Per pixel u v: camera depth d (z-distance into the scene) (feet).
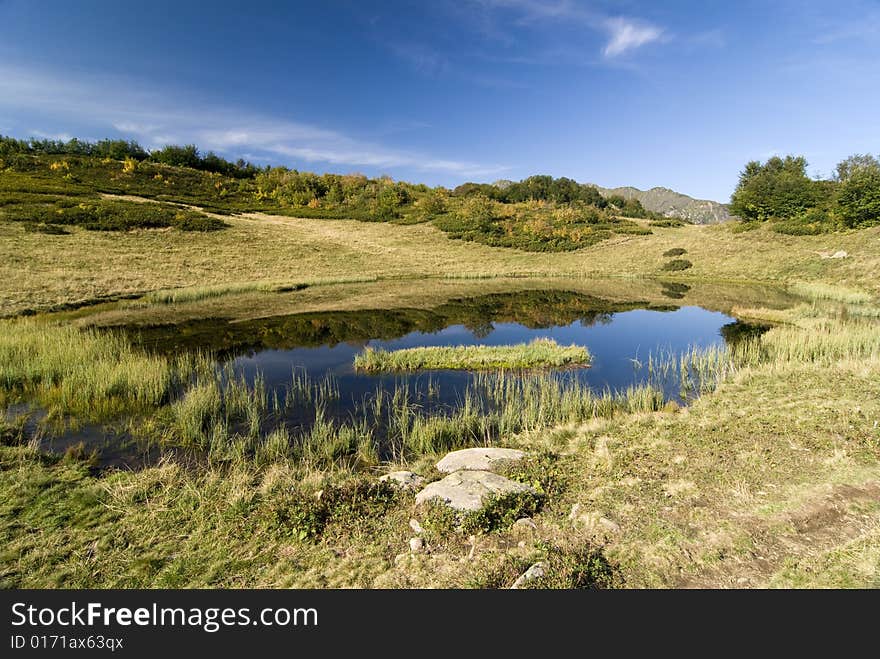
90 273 93.66
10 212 119.44
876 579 14.15
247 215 188.96
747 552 16.01
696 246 159.02
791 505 18.54
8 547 17.10
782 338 49.16
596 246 177.06
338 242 163.53
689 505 19.17
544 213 228.63
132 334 58.70
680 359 48.67
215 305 82.07
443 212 221.87
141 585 15.58
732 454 23.54
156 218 140.05
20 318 63.05
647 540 16.98
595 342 57.88
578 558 15.57
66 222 122.31
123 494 20.71
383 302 89.61
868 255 106.93
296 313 76.33
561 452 25.77
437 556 16.57
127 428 29.25
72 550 17.15
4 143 209.05
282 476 23.44
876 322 61.77
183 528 18.61
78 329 56.24
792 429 26.07
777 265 124.16
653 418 30.12
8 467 23.16
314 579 15.75
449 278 130.41
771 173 193.77
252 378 41.86
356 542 17.65
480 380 41.63
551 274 137.18
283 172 280.31
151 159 257.34
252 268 121.60
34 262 92.94
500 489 19.99
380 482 21.83
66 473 22.77
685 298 95.14
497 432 30.19
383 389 39.06
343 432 28.45
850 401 29.71
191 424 29.04
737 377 38.06
